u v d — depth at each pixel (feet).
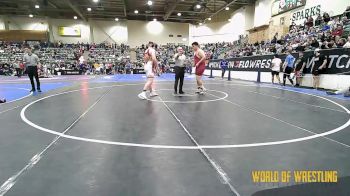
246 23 106.63
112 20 130.72
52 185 8.11
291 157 10.41
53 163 9.79
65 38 127.75
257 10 95.96
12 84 46.34
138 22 134.82
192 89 35.70
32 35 121.29
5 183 8.24
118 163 9.81
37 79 32.89
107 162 9.89
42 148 11.41
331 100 25.94
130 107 21.38
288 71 41.45
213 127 15.05
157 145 11.85
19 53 101.71
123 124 15.66
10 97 28.04
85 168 9.36
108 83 46.93
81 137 13.05
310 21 62.80
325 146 11.75
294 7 75.36
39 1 96.78
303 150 11.22
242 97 27.71
